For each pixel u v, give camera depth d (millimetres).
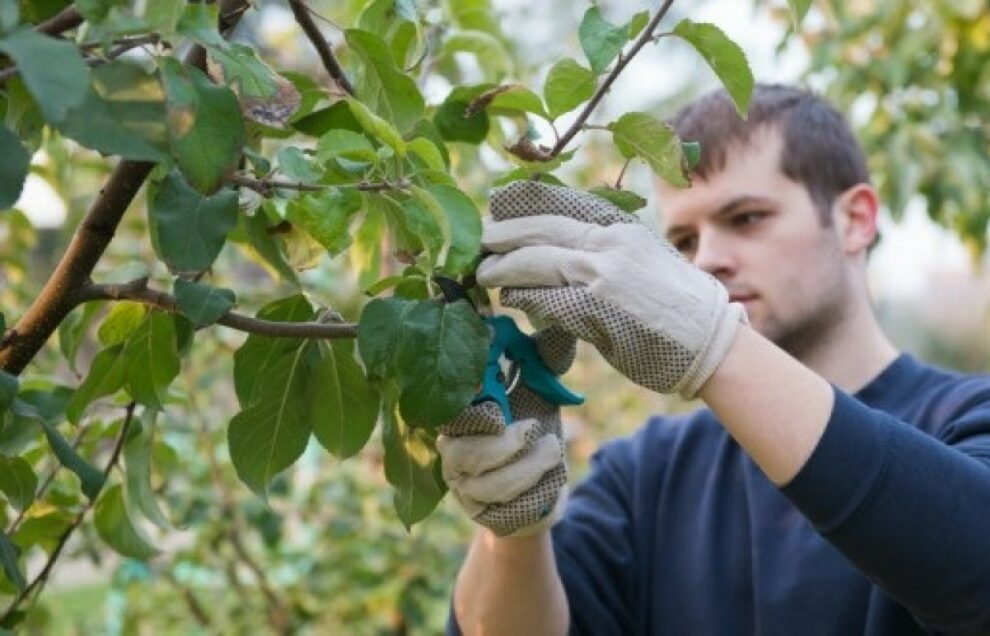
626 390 3584
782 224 1391
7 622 1086
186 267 770
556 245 906
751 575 1330
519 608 1237
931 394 1324
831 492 908
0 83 727
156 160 662
